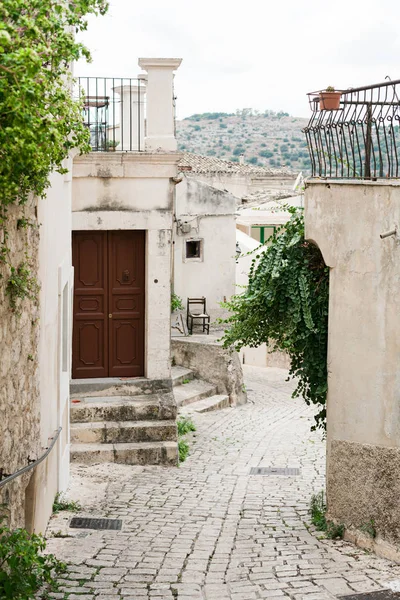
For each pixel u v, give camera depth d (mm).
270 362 24938
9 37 4141
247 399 19203
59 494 10188
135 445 12844
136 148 15148
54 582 6727
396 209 7859
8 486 6301
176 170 13539
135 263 13938
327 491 8727
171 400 13500
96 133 13797
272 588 6973
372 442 8148
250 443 14664
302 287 9250
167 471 12422
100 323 13922
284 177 35125
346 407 8438
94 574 7406
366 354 8211
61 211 9906
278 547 8297
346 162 8648
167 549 8320
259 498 10688
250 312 9773
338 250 8500
